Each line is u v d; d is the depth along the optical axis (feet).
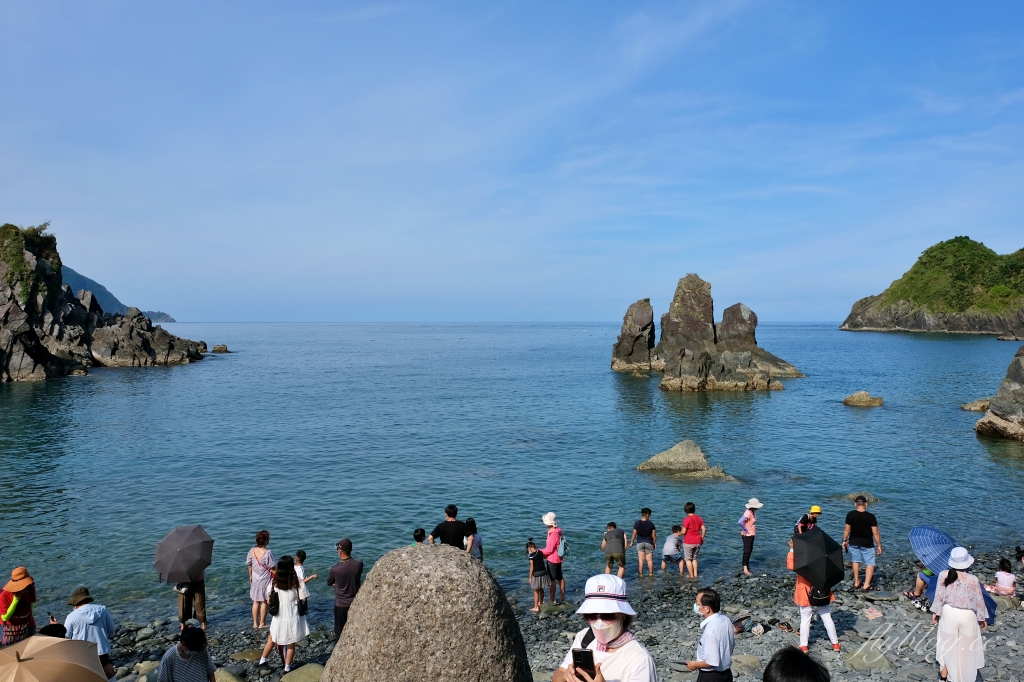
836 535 79.97
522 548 75.36
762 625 48.65
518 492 100.78
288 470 115.34
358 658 16.53
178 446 137.59
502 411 192.34
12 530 81.46
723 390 244.01
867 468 117.19
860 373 309.42
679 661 43.98
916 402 207.82
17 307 278.87
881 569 65.10
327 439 146.41
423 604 16.35
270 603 44.60
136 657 48.73
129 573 67.46
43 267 349.20
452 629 16.22
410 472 114.32
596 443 143.13
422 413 187.42
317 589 63.31
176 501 94.68
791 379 286.05
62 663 25.66
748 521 65.16
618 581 15.52
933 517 86.43
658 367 329.52
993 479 107.76
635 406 203.82
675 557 68.28
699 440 146.72
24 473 112.68
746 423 170.40
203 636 29.94
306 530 81.71
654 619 53.93
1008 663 40.01
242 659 47.03
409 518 86.94
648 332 337.93
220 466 118.52
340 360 437.99
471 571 17.01
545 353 538.88
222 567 68.54
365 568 69.56
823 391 241.96
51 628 31.86
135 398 218.59
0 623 43.37
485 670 16.22
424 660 16.10
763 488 103.40
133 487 102.94
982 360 382.01
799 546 43.14
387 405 204.54
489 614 16.58
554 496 98.63
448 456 128.47
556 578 57.82
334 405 204.13
